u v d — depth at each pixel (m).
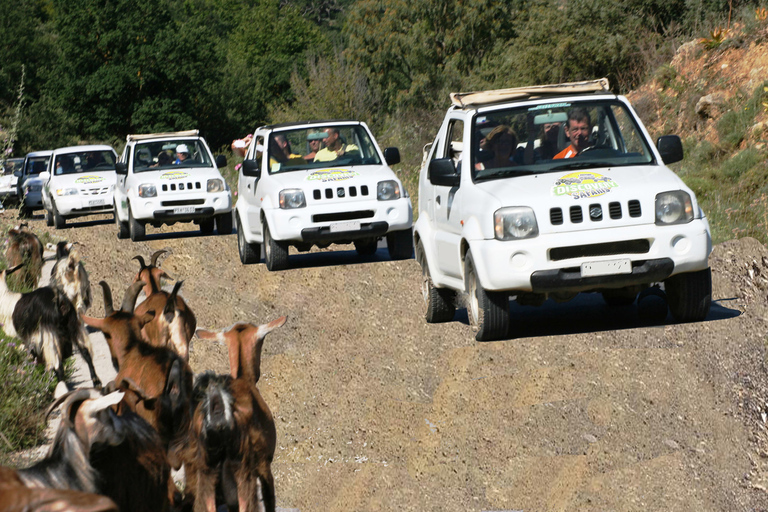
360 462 8.95
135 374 7.86
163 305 10.83
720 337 11.84
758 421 9.04
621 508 7.55
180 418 7.83
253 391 7.18
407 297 16.55
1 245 19.27
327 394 11.03
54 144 82.00
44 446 10.02
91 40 87.81
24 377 11.10
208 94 90.12
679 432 8.98
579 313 14.03
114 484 5.62
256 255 21.69
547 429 9.31
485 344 12.44
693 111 29.23
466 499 7.96
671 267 11.97
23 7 101.62
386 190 20.08
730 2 33.69
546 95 14.41
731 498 7.63
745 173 22.39
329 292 17.23
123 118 88.44
